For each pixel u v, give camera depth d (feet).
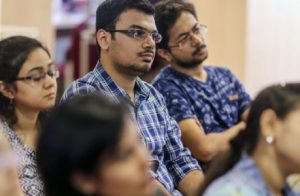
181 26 13.82
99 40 12.07
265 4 20.97
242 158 7.24
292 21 21.56
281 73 21.50
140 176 5.22
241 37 20.54
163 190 11.10
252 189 6.85
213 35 20.62
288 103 7.05
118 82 11.91
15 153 10.50
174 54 13.97
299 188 7.52
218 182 7.03
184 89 13.79
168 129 12.46
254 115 7.25
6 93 10.82
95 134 5.08
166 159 12.45
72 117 5.20
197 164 12.51
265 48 21.13
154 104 12.36
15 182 7.18
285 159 7.04
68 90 11.72
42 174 5.28
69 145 5.08
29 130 10.94
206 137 13.08
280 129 7.02
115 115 5.24
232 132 13.09
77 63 21.65
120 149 5.15
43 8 18.78
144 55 11.83
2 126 10.69
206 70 14.52
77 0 25.99
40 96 10.78
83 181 5.11
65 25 26.05
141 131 11.75
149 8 11.99
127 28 11.72
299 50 21.71
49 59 10.96
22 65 10.69
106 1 12.04
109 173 5.09
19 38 11.01
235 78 14.79
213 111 13.94
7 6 17.87
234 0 20.52
